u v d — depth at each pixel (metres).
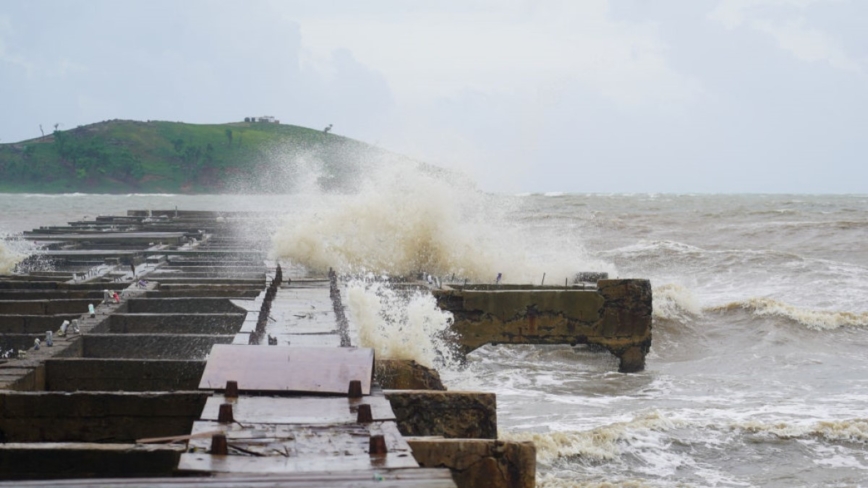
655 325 23.58
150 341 12.85
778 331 23.05
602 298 19.30
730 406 16.19
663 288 25.16
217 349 8.75
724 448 13.66
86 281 20.75
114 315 14.59
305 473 5.91
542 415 15.40
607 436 13.74
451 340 18.67
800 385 18.17
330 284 18.70
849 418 15.15
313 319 14.09
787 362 20.47
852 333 23.22
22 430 8.49
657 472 12.70
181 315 14.60
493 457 7.48
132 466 6.70
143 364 10.91
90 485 5.72
